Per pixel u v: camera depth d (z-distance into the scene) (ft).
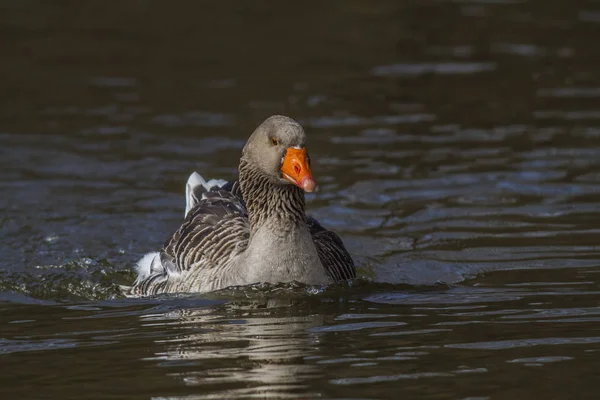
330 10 100.83
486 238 46.68
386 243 46.68
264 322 34.83
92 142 63.67
